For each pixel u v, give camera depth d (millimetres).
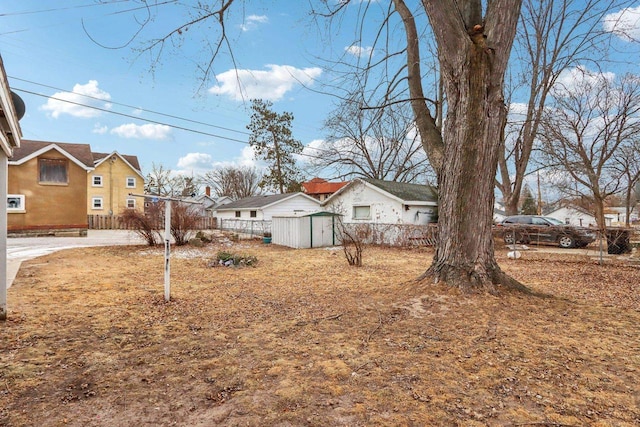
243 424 2283
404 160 22484
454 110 5383
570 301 5340
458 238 5395
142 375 2996
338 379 2904
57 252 11711
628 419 2334
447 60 5258
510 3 4867
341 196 19938
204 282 7375
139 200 32719
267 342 3789
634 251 11953
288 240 15797
